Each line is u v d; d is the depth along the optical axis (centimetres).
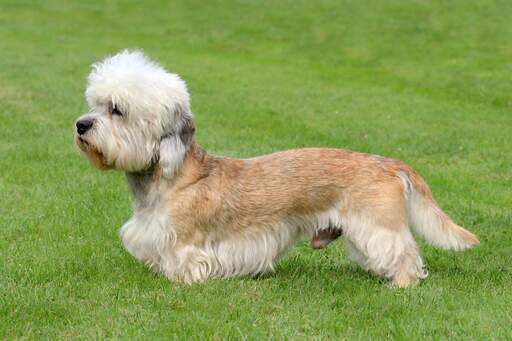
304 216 775
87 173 1225
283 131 1634
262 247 775
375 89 2312
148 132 732
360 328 647
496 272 820
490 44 3042
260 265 782
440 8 3731
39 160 1312
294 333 635
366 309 688
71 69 2425
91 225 970
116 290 739
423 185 778
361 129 1697
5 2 4156
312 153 785
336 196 762
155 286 751
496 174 1323
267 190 768
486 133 1688
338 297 725
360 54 2969
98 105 743
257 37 3372
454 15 3581
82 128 729
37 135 1519
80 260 838
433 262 870
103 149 728
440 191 1182
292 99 2070
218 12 3925
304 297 727
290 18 3712
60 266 812
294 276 809
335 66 2778
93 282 766
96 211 1030
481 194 1170
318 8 3897
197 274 759
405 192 762
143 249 762
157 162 743
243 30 3512
